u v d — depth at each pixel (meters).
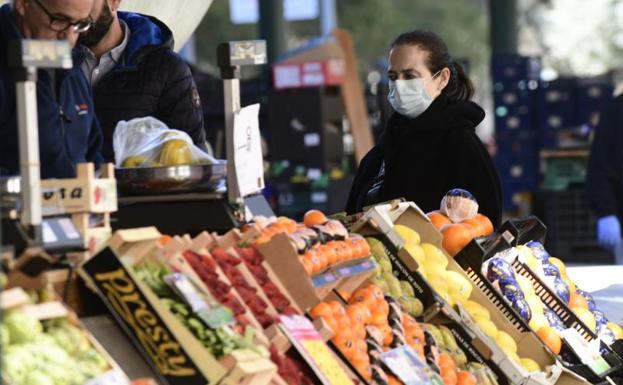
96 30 11.20
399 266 9.53
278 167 27.12
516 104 29.89
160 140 8.53
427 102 12.00
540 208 28.58
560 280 11.24
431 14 92.25
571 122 29.62
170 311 6.75
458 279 9.98
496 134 29.97
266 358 6.98
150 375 6.78
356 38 89.12
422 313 9.46
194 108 11.73
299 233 8.38
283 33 36.47
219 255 7.55
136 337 6.79
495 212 11.88
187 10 17.84
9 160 9.09
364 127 28.06
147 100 11.52
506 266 10.47
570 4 85.06
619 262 20.97
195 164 8.40
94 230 7.34
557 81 29.72
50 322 6.36
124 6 16.59
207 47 82.69
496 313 10.18
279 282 7.98
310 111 27.08
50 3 8.68
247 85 27.70
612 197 20.75
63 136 9.34
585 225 28.19
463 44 92.19
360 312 8.35
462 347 9.57
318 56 27.27
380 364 8.25
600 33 84.81
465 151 11.90
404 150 12.12
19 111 6.85
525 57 29.94
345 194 27.23
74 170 9.34
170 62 11.63
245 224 8.42
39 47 6.86
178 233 8.33
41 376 5.94
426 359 8.85
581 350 10.67
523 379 9.45
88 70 11.42
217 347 6.75
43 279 6.45
